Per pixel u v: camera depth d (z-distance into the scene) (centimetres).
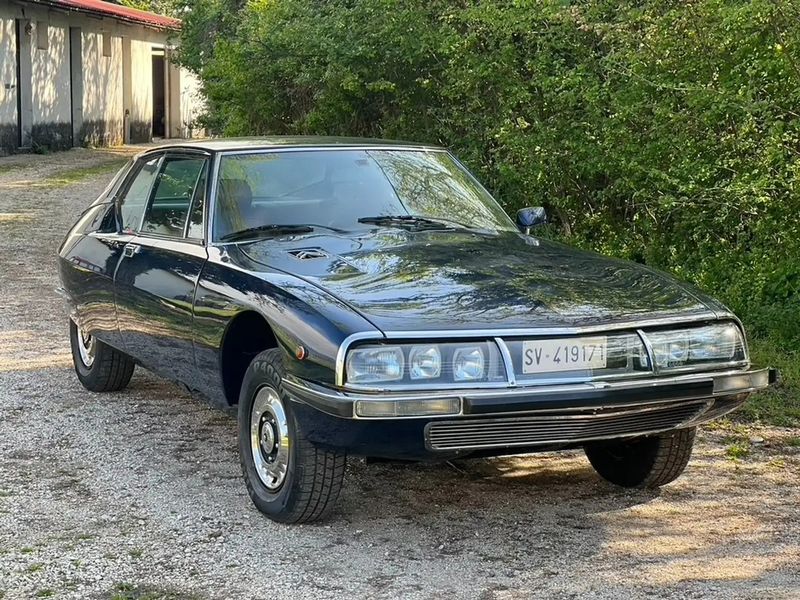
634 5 988
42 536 485
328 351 440
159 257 591
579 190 1041
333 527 496
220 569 449
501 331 443
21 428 654
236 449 616
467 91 1088
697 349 477
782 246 845
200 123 1869
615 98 918
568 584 433
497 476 575
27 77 2838
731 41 845
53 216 1731
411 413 428
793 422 668
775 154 798
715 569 448
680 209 897
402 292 471
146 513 514
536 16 1003
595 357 453
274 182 584
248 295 499
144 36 3562
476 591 427
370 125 1288
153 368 614
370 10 1178
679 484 562
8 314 1000
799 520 508
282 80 1359
